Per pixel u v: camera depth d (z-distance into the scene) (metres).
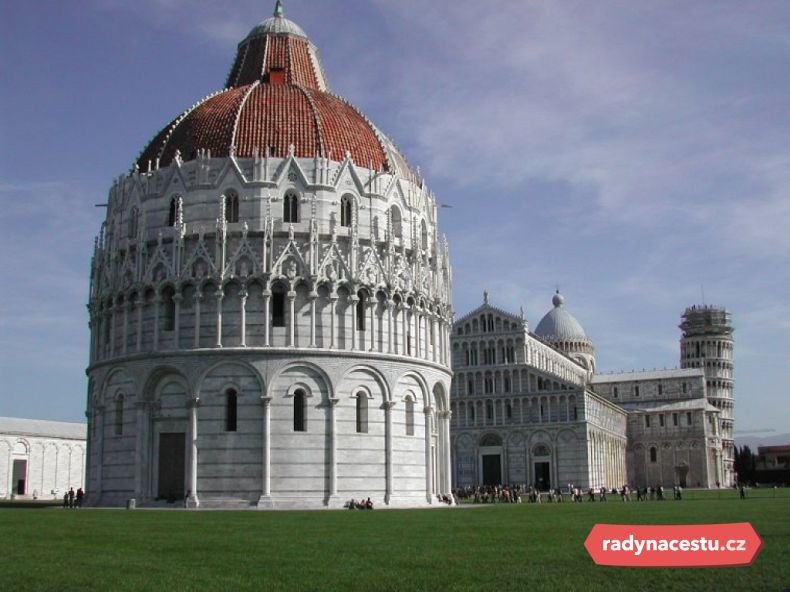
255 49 115.62
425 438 100.06
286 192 96.56
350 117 106.31
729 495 144.25
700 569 31.33
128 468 92.94
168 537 46.34
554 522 59.66
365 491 92.06
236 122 100.25
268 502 87.88
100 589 27.92
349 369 92.62
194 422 89.81
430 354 103.44
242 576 30.47
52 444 192.12
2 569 32.41
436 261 107.62
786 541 41.00
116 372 96.06
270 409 89.88
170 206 97.50
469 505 100.38
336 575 30.61
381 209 99.38
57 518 66.06
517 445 188.75
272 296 92.62
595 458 193.62
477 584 28.55
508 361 192.25
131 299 96.06
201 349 90.50
